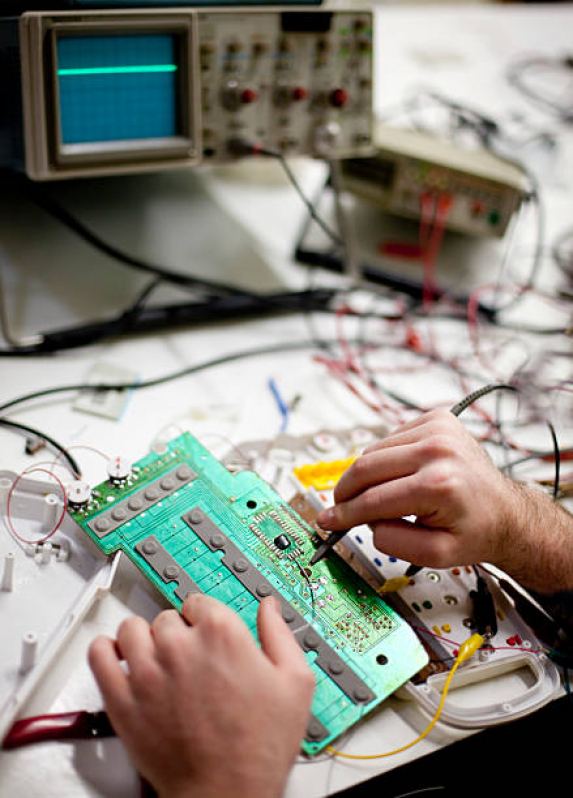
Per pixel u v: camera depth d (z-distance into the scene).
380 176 1.44
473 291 1.41
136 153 1.11
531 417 1.17
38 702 0.71
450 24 2.72
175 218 1.50
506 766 1.06
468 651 0.79
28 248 1.33
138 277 1.31
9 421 0.99
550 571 0.86
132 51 1.06
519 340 1.32
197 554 0.82
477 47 2.54
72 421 1.01
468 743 0.83
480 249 1.55
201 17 1.08
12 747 0.68
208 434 1.03
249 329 1.27
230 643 0.67
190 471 0.91
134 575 0.83
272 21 1.14
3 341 1.13
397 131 1.54
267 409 1.10
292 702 0.65
